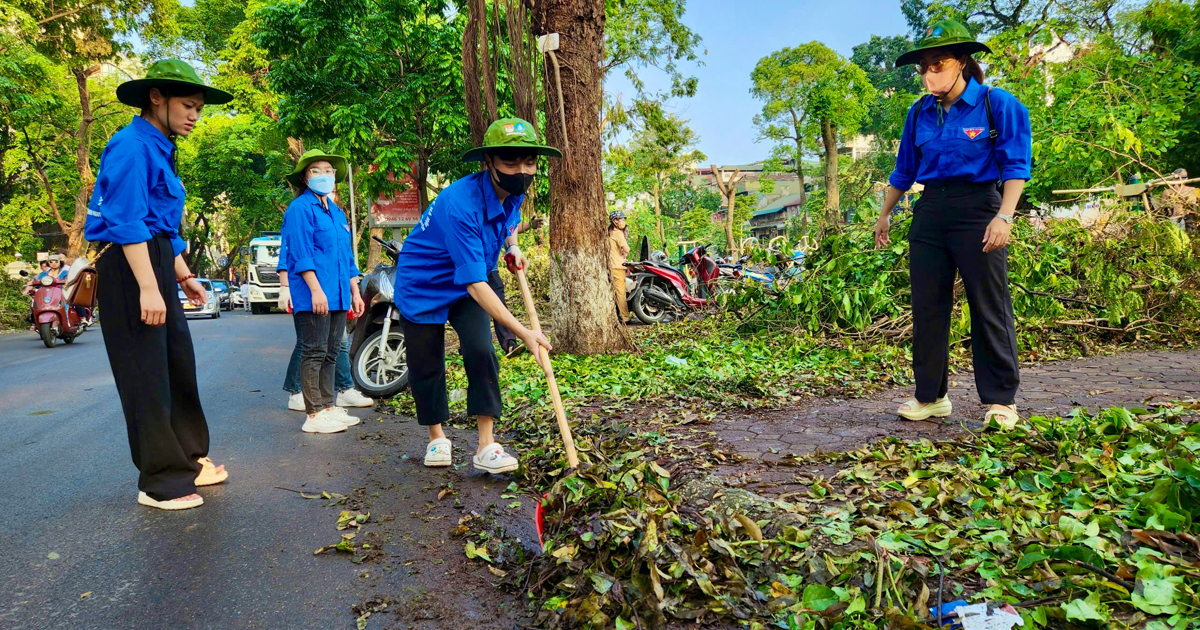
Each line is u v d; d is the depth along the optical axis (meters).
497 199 3.36
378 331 5.94
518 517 3.04
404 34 13.84
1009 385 3.82
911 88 48.66
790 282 8.09
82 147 28.03
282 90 14.48
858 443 3.68
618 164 21.86
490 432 3.68
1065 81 10.78
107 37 26.02
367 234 24.70
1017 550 2.19
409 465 3.89
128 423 3.19
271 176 33.91
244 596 2.36
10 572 2.55
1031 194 11.27
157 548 2.76
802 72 36.16
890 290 7.38
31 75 21.89
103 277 3.10
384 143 14.45
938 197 3.90
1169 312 7.46
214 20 30.23
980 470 2.98
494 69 7.50
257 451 4.25
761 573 2.24
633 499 2.64
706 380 5.51
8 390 7.07
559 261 7.50
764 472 3.26
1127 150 9.83
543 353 3.30
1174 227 7.71
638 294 11.53
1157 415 3.53
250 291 27.61
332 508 3.22
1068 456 2.95
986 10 26.45
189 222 41.50
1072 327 7.15
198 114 3.23
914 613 1.90
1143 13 15.89
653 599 2.02
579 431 4.17
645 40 20.28
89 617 2.22
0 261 28.89
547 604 2.17
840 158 45.22
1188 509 2.30
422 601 2.30
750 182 77.12
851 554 2.21
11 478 3.75
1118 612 1.84
